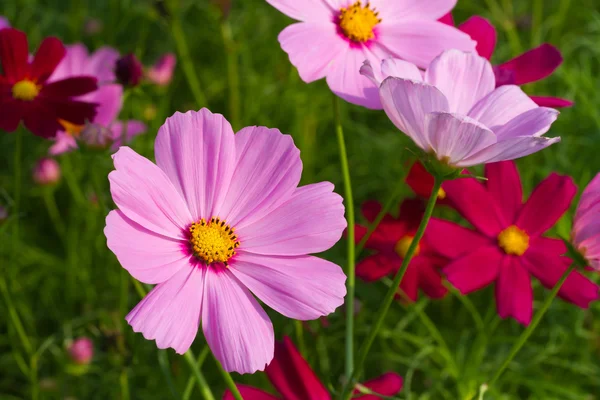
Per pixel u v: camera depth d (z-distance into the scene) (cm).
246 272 62
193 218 63
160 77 92
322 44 68
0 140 100
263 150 63
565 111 99
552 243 75
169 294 60
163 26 109
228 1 95
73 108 75
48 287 91
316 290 61
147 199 61
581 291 72
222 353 60
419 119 61
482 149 61
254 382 84
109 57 87
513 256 74
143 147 94
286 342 70
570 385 87
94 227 92
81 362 82
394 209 96
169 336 60
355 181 99
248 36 113
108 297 89
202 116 62
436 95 60
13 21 110
